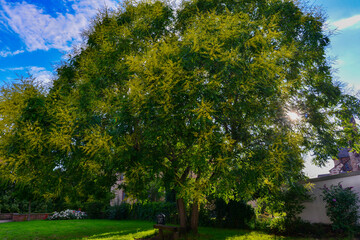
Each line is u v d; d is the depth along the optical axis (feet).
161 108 23.11
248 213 39.78
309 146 33.32
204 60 23.81
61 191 30.99
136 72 25.23
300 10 33.19
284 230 32.30
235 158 25.72
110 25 32.22
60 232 39.70
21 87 26.68
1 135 26.25
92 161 28.04
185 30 30.27
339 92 35.01
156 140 24.50
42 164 26.99
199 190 26.55
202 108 21.85
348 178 31.71
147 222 55.72
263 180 28.40
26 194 34.63
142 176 25.90
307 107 34.24
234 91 25.61
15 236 35.58
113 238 31.53
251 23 26.58
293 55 29.22
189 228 32.78
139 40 30.48
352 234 27.12
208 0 32.65
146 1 32.78
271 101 28.71
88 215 69.77
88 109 28.12
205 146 24.13
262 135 27.89
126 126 25.05
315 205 33.73
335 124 36.86
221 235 31.96
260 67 24.07
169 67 22.21
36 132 25.22
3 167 27.37
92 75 29.48
